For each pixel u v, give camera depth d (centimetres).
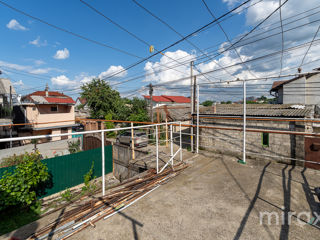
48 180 803
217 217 308
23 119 2289
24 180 486
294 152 688
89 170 959
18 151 1695
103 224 292
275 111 831
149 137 1455
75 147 1595
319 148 539
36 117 2277
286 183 433
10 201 447
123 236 263
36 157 586
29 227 289
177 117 1998
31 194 504
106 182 934
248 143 805
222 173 510
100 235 266
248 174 495
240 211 324
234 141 843
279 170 519
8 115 1980
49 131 2366
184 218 306
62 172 852
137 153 859
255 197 372
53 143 2039
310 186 415
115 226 287
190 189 416
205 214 317
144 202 361
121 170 956
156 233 269
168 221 298
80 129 3002
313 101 1903
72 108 2583
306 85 1930
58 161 841
